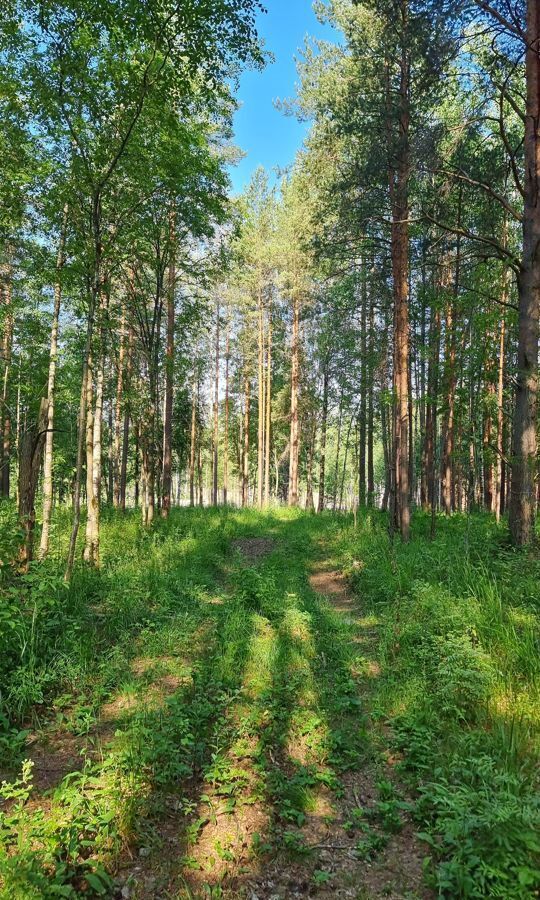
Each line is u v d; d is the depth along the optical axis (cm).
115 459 2416
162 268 1322
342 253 1477
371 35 1202
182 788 349
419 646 556
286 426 3662
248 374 3019
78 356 1080
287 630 645
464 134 1057
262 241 2305
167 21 612
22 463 667
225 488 2962
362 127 1202
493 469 1805
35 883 242
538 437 863
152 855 290
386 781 347
